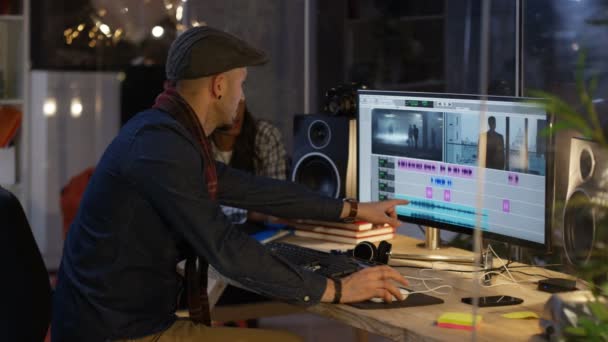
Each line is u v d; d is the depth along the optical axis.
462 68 4.38
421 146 2.43
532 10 1.97
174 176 1.94
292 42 4.11
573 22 1.65
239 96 2.16
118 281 1.98
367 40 4.57
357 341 3.07
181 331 2.03
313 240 2.64
